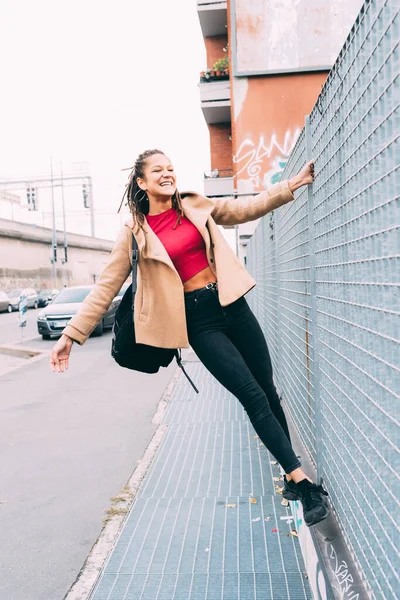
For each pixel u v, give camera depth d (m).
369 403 1.94
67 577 3.30
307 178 2.81
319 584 2.58
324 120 2.55
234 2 15.13
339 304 2.38
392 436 1.69
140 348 2.74
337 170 2.31
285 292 4.71
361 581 2.09
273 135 15.27
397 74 1.49
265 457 5.14
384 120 1.63
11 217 69.12
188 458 5.26
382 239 1.70
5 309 36.88
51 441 6.04
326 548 2.41
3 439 6.19
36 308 41.62
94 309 2.73
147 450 5.58
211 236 2.62
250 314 2.64
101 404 7.76
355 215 2.04
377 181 1.73
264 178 15.30
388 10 1.57
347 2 14.79
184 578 3.20
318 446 2.96
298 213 3.57
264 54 15.08
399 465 1.62
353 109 2.01
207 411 7.03
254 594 3.01
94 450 5.66
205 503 4.21
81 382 9.56
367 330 1.92
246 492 4.37
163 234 2.62
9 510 4.28
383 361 1.73
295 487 2.48
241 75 15.16
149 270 2.61
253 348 2.63
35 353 14.64
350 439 2.26
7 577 3.34
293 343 4.18
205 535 3.70
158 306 2.59
